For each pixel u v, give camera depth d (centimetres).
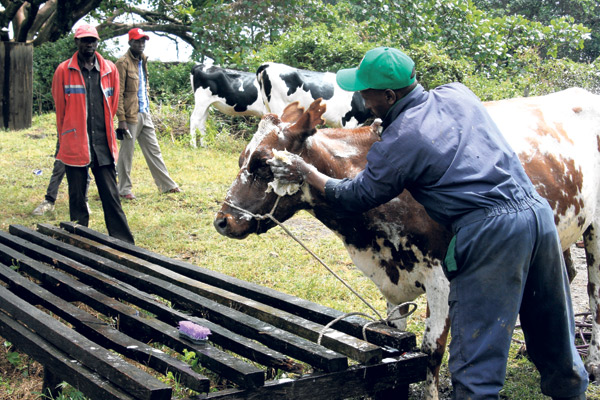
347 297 518
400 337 308
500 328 258
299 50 1308
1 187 835
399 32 1334
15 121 1312
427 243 321
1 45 1292
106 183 597
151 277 417
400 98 285
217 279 416
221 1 1461
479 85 1269
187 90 1562
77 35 572
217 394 262
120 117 762
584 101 404
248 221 327
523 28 1500
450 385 379
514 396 366
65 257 468
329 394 285
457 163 262
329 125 1042
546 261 268
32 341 321
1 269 434
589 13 2538
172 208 778
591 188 384
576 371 286
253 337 328
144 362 293
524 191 266
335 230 345
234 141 1210
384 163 267
